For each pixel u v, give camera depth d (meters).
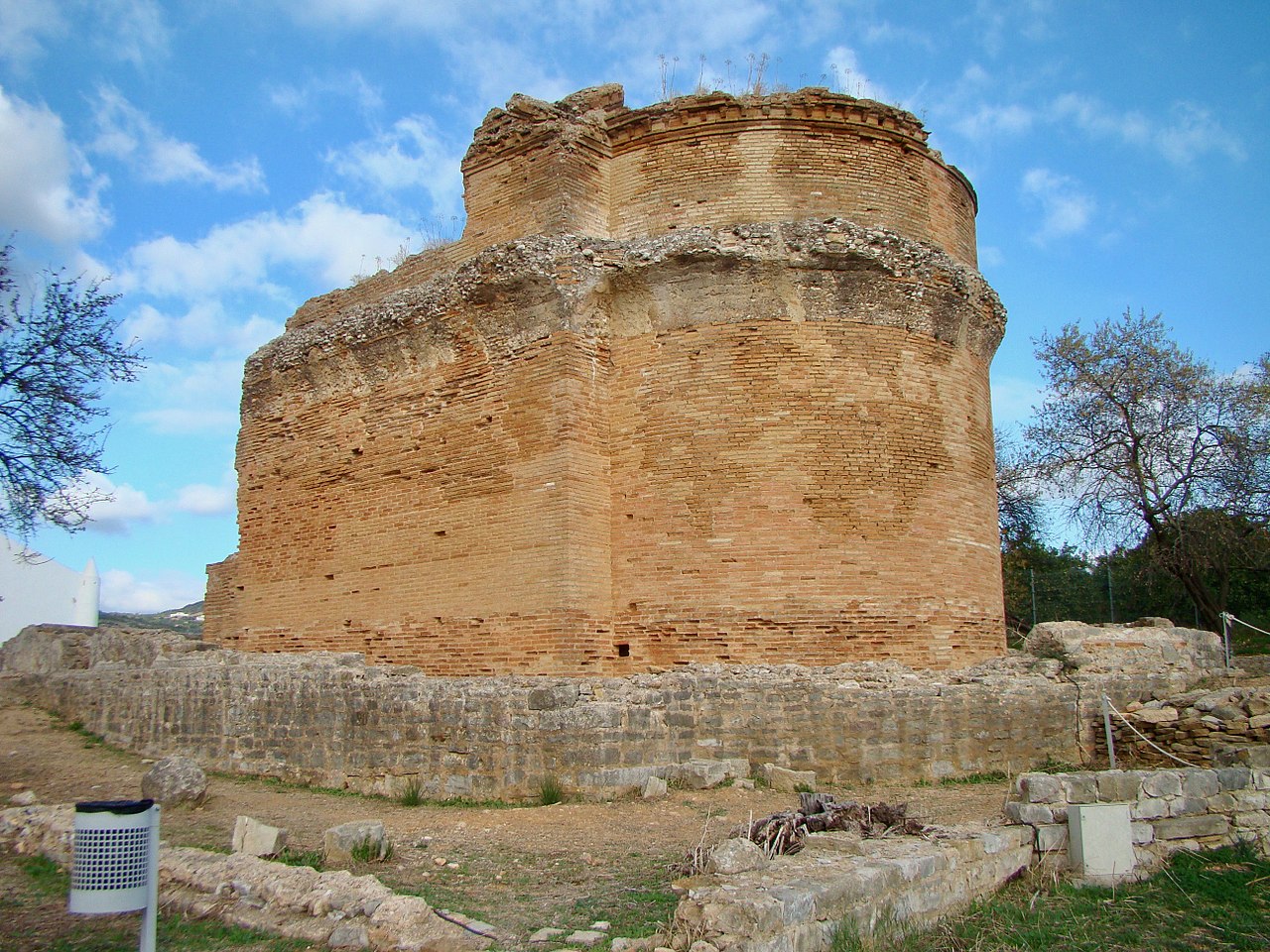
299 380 27.08
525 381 21.22
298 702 18.55
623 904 9.62
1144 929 9.19
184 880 10.13
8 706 25.23
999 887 10.30
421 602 22.50
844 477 20.06
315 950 8.43
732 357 20.41
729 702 16.91
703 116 21.94
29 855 11.82
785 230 20.48
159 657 25.36
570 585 19.73
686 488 20.19
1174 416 35.25
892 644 19.70
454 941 8.39
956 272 21.83
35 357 18.19
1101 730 18.77
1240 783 11.78
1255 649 32.88
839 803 11.38
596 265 20.98
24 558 19.11
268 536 27.36
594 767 15.41
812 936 8.04
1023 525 46.78
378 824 11.62
